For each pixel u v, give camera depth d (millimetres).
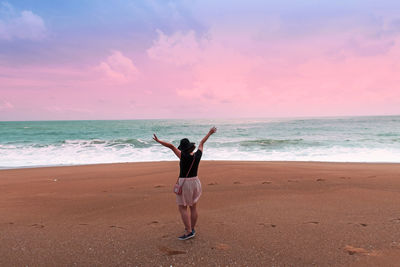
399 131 29438
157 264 3053
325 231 3900
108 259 3197
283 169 9742
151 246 3520
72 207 5605
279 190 6609
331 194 6098
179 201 3652
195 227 4195
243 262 3062
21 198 6434
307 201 5586
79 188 7508
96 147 20609
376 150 16500
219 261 3090
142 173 9859
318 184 7156
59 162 14398
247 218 4582
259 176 8453
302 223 4266
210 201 5797
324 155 15391
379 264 2924
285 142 21578
